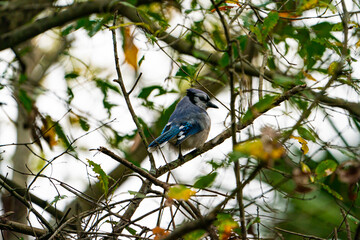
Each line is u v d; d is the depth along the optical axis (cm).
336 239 712
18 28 1297
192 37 1195
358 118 978
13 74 1201
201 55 1170
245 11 1079
